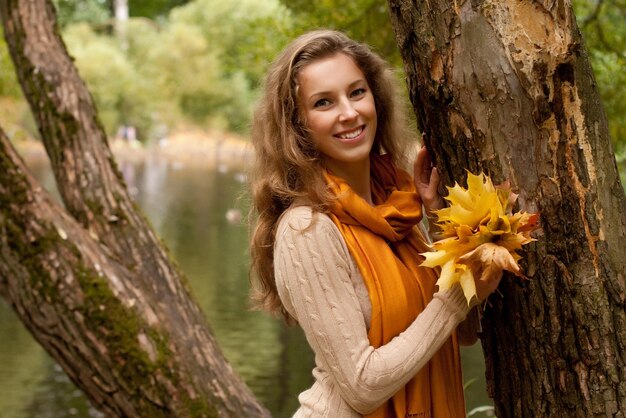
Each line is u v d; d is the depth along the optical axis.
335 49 2.33
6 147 3.74
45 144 4.24
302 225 2.22
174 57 29.94
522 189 2.15
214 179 24.56
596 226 2.14
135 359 3.73
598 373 2.15
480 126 2.17
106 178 4.18
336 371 2.18
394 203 2.36
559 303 2.16
